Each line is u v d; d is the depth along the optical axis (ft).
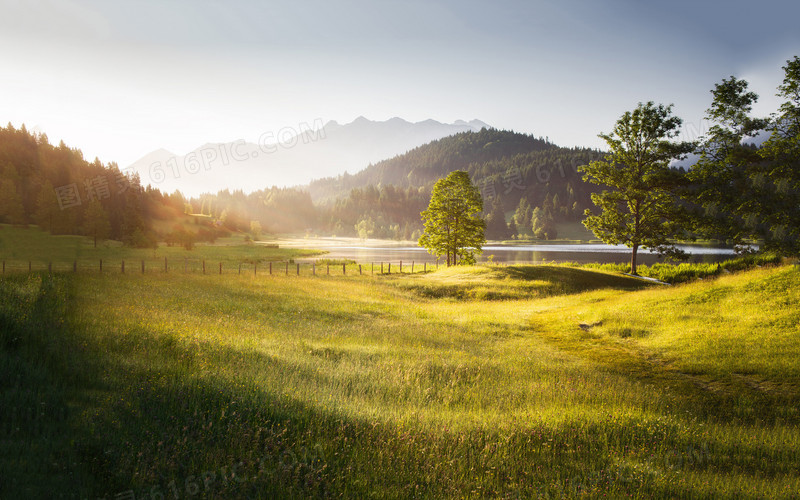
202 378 30.81
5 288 47.60
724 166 96.12
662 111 150.00
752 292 77.25
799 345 52.90
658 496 21.42
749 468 26.30
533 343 67.05
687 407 38.93
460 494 20.06
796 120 89.04
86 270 113.29
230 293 86.94
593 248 513.45
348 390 36.17
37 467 17.66
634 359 57.88
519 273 141.59
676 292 93.25
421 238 197.67
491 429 28.58
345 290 111.86
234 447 21.79
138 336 41.70
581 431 29.84
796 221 88.38
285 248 477.77
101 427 21.79
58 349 32.78
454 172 189.47
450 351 55.88
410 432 26.48
